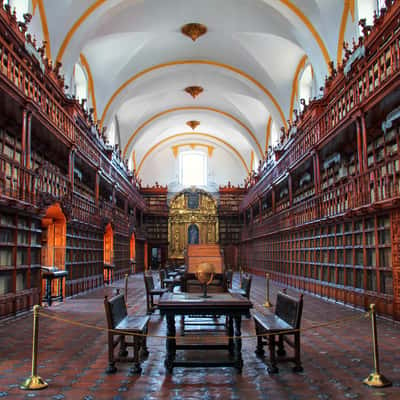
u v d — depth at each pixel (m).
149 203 40.59
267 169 28.52
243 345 7.11
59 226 14.11
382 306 9.84
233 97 30.03
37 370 5.61
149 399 4.52
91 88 22.55
